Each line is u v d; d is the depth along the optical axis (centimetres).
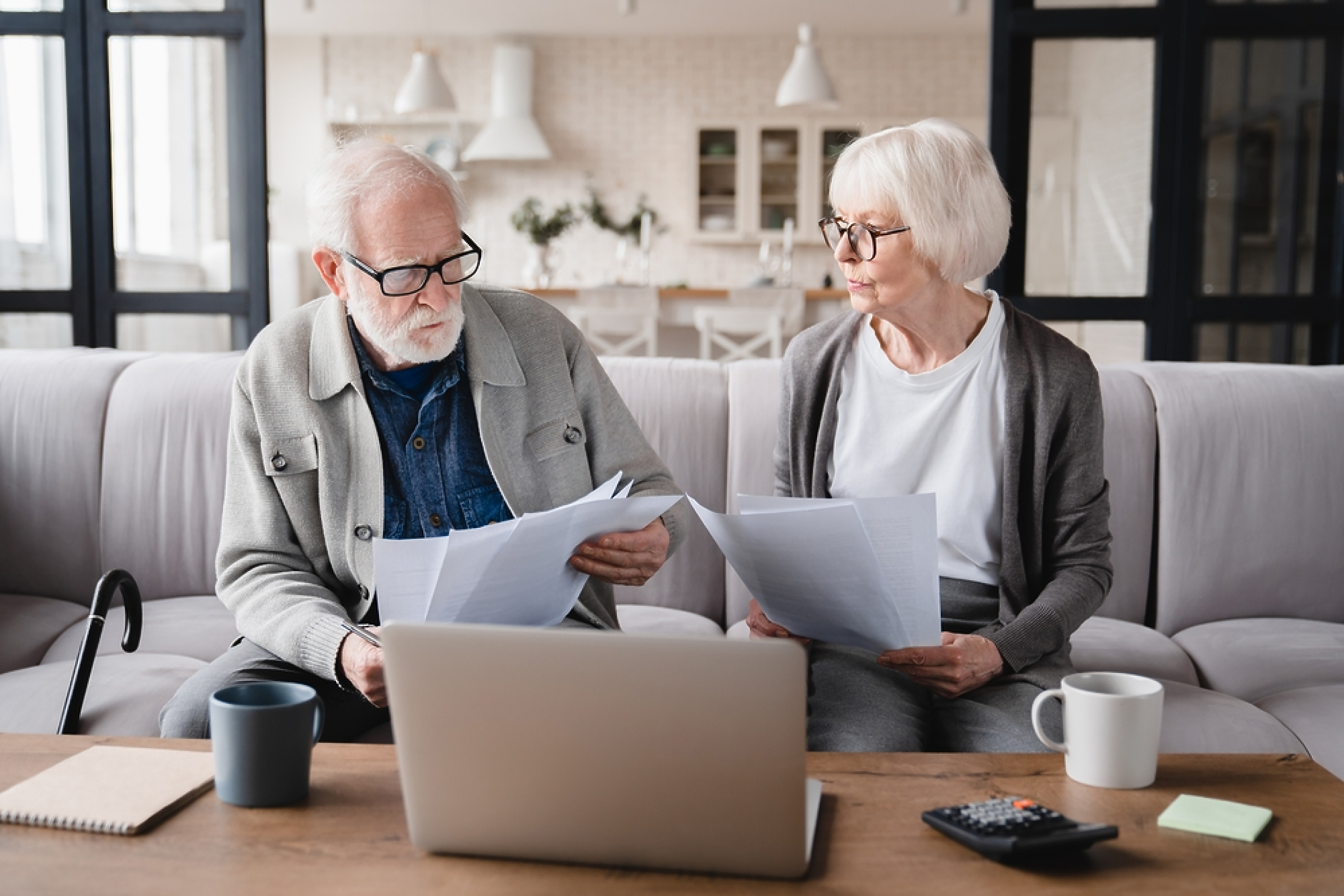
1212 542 192
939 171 139
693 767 76
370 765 98
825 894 75
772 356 625
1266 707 155
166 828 85
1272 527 191
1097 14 254
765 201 851
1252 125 256
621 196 866
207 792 92
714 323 620
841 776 96
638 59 854
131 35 268
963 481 151
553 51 855
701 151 851
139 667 160
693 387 206
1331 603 192
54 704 148
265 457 146
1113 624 189
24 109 279
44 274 279
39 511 206
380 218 134
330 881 77
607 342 664
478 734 79
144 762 96
